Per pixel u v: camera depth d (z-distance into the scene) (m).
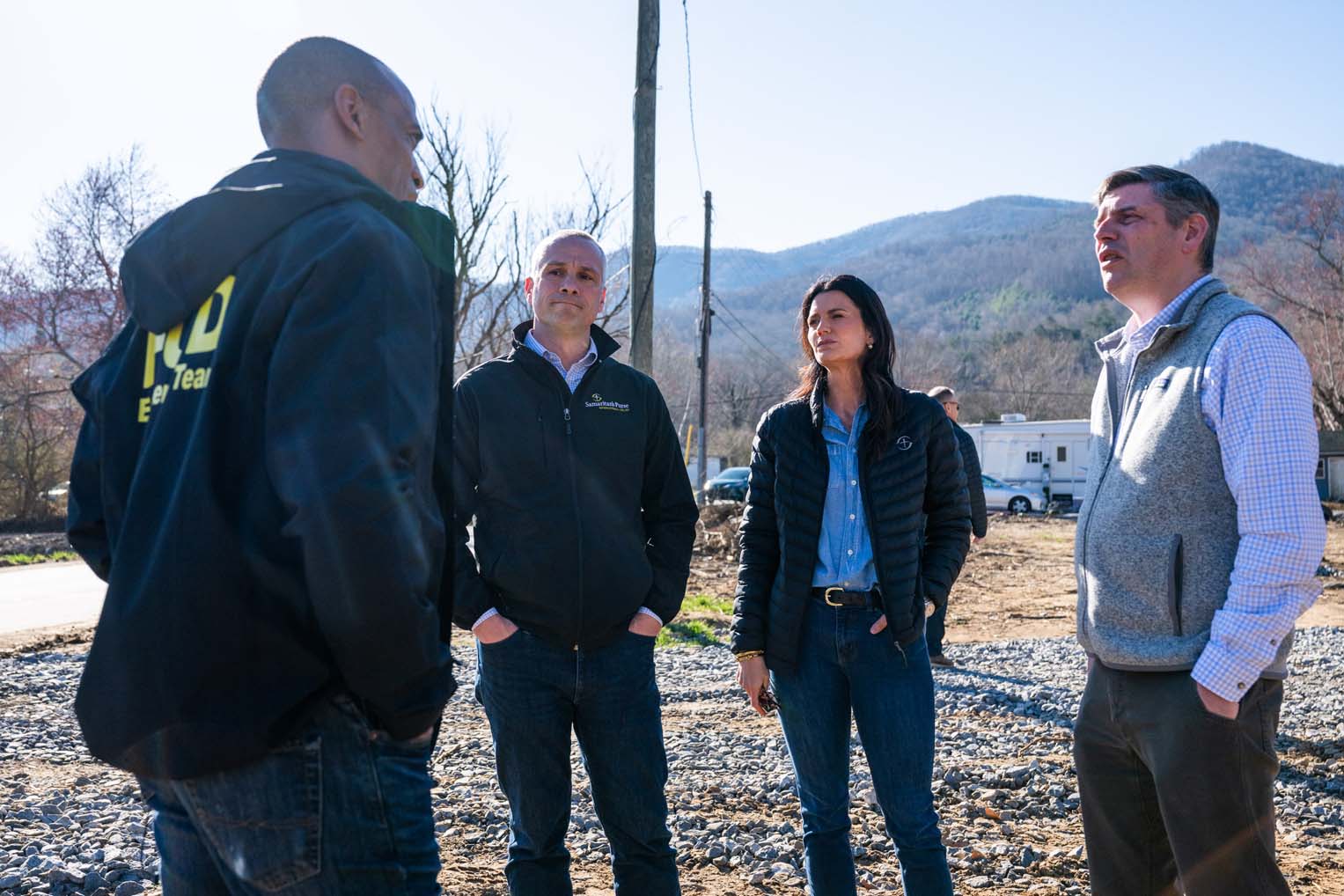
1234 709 2.37
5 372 32.03
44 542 24.78
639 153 10.48
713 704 7.30
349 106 2.02
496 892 3.62
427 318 1.83
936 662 8.24
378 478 1.60
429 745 1.88
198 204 1.83
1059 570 17.88
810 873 3.18
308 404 1.61
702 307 32.25
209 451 1.66
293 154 1.95
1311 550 2.34
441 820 4.42
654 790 3.09
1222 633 2.37
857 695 3.15
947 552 3.27
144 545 1.68
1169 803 2.51
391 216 1.95
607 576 3.01
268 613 1.64
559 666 2.99
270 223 1.78
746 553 3.40
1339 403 42.75
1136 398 2.69
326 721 1.69
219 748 1.61
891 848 4.16
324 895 1.69
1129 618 2.58
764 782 5.16
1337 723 6.34
